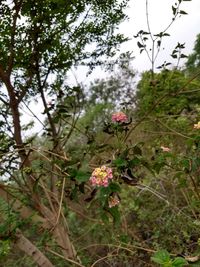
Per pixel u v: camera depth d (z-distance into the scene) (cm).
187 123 324
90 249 313
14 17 266
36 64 288
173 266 140
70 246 260
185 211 301
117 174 181
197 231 280
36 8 271
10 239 229
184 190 290
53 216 257
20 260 323
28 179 261
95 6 300
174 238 290
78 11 289
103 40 315
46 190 259
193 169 214
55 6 272
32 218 251
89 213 290
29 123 377
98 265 309
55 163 214
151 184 326
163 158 229
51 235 258
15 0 263
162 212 317
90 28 302
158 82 300
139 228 333
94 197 179
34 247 246
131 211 336
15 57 282
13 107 279
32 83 301
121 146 207
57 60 297
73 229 321
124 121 231
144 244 290
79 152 224
